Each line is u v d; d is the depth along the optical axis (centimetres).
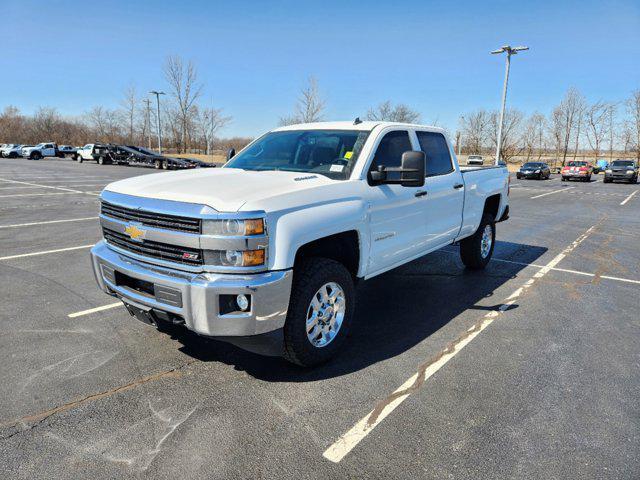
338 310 371
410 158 380
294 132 471
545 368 369
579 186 2816
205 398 315
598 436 282
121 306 480
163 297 309
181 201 308
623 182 3284
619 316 493
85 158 4312
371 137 418
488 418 298
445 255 778
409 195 445
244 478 241
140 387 328
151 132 6494
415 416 299
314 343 356
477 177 608
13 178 2302
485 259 680
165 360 368
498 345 412
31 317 447
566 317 487
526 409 310
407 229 452
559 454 264
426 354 391
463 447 269
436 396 324
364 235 384
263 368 360
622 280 638
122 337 407
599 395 329
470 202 585
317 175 389
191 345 395
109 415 293
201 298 291
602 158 7712
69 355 371
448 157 552
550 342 421
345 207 359
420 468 251
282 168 427
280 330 323
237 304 301
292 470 247
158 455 257
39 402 305
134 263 335
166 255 314
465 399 321
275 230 303
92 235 852
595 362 382
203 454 258
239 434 277
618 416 304
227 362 368
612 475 248
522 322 470
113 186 370
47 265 635
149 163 3553
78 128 9044
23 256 685
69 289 532
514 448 269
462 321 470
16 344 388
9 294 511
